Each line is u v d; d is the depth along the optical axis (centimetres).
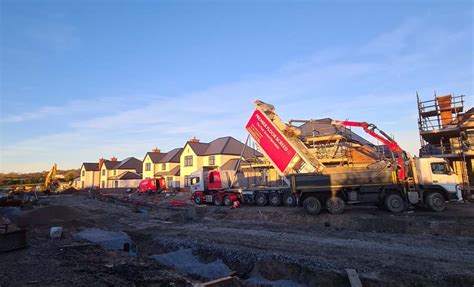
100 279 820
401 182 1655
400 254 955
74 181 8831
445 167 1639
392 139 1750
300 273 881
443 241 1128
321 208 1727
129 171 7325
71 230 1642
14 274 859
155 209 2603
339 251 1009
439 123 2542
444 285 727
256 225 1623
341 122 1902
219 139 5338
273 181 2534
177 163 5856
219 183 2677
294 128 2039
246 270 983
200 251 1141
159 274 879
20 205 2769
